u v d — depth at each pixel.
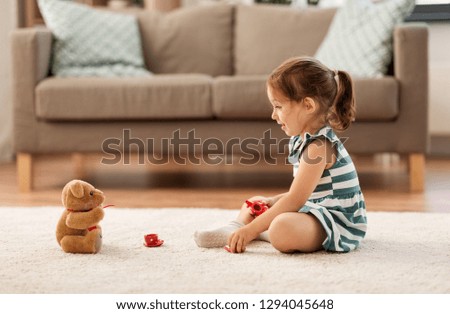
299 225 2.01
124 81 3.48
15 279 1.80
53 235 2.35
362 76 3.51
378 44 3.56
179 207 3.07
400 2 3.56
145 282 1.76
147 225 2.52
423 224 2.51
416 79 3.35
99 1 5.14
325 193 2.14
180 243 2.21
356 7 3.83
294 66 2.12
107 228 2.46
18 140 3.54
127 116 3.45
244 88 3.38
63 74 3.82
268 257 2.01
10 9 4.84
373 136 3.38
